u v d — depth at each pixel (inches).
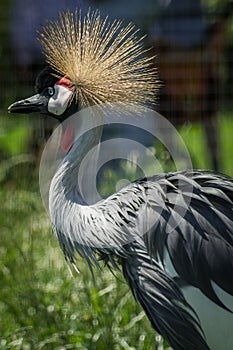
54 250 587.8
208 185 430.9
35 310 514.6
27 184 669.3
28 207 634.8
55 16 716.0
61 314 509.0
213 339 415.8
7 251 577.3
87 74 458.0
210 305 411.5
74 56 461.7
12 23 764.6
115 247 428.5
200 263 411.8
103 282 526.6
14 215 628.1
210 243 413.4
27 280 540.1
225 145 829.8
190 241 415.2
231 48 759.1
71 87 458.9
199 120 756.6
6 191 670.5
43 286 542.0
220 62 754.2
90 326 498.3
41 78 466.0
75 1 558.6
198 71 748.0
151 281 422.0
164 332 430.0
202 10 746.8
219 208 421.4
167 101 748.6
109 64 460.1
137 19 724.7
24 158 693.9
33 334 498.0
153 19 735.1
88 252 436.8
